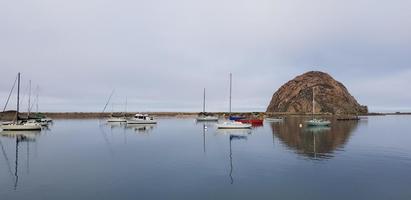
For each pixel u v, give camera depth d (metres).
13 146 45.41
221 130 75.19
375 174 25.80
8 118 121.69
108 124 110.38
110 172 26.91
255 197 20.09
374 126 92.81
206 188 21.97
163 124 109.06
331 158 33.16
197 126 95.94
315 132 67.88
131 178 24.77
